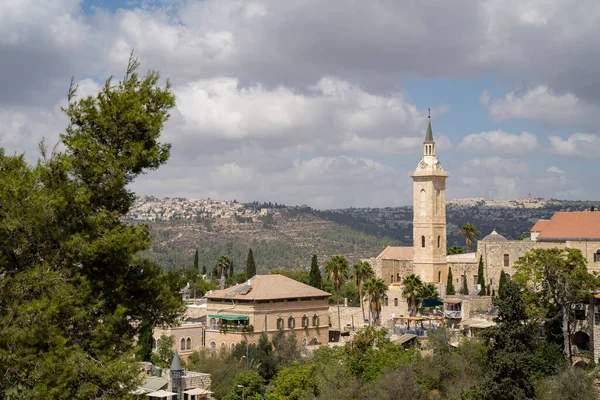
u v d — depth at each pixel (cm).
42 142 4716
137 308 4894
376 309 14625
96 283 4644
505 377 8656
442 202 17512
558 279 10319
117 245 4609
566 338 10025
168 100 5009
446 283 17362
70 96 4856
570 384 8562
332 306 16050
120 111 4825
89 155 4741
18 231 4488
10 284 4297
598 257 13850
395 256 18388
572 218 14650
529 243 15362
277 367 11400
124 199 4950
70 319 4350
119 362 4391
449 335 11388
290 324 13825
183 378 9938
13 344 4112
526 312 9388
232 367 11125
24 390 4138
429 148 17612
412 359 10044
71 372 4156
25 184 4528
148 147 4919
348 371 9944
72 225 4644
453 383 9519
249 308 13400
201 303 16450
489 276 15875
